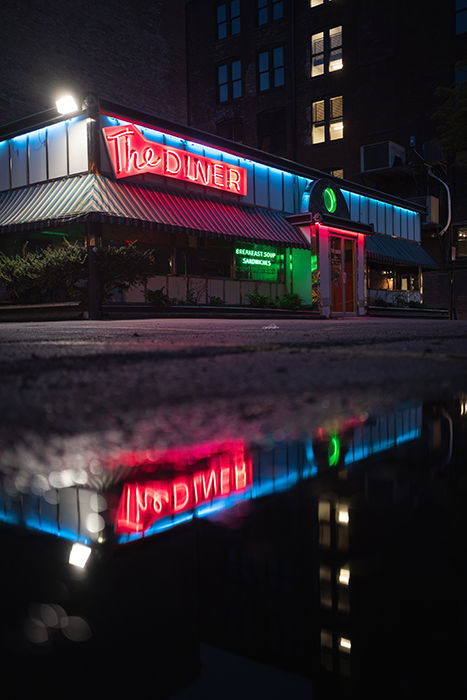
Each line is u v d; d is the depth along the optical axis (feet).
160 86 97.14
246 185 59.77
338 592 1.36
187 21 108.68
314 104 97.96
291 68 98.53
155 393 4.45
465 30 85.20
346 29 94.22
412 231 89.20
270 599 1.32
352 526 1.77
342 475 2.37
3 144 54.65
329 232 65.82
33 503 1.98
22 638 1.13
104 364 6.88
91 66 85.61
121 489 2.15
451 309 78.23
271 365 6.82
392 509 1.95
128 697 0.98
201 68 107.55
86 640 1.13
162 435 2.98
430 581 1.41
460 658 1.11
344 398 4.29
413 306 83.35
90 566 1.50
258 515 1.91
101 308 44.42
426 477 2.36
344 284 69.15
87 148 47.62
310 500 2.06
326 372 5.99
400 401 4.24
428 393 4.62
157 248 52.37
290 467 2.50
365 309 72.84
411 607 1.28
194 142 55.16
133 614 1.24
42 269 44.39
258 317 56.70
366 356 8.28
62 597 1.30
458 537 1.70
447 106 59.57
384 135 91.71
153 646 1.15
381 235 81.87
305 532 1.74
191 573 1.46
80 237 49.98
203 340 13.39
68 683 1.00
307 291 64.75
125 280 46.55
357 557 1.53
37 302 48.49
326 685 1.06
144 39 94.48
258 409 3.77
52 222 45.50
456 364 6.93
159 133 52.26
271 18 100.53
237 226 56.08
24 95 77.10
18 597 1.29
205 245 56.65
